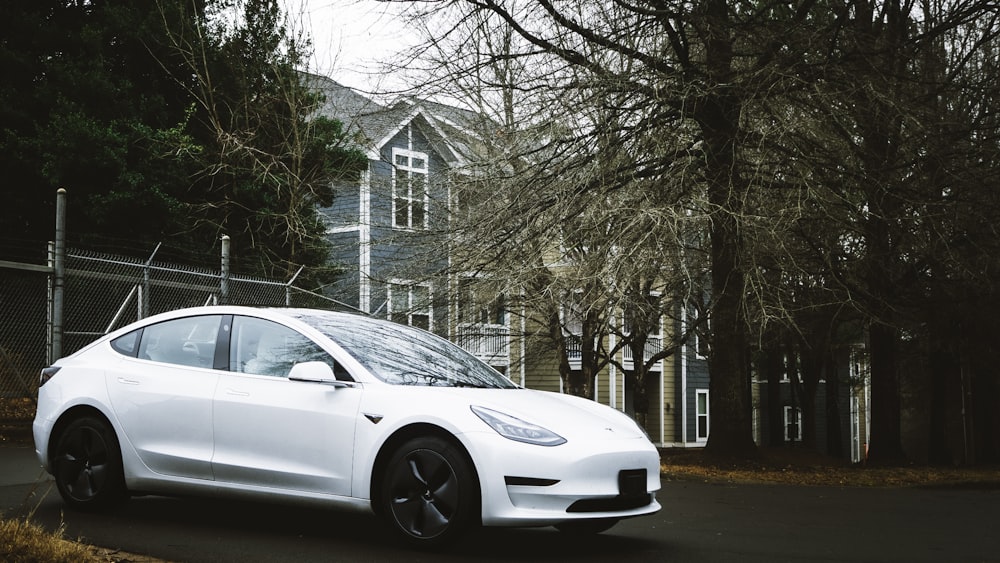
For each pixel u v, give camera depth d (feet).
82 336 51.88
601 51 49.55
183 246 67.92
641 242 42.78
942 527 26.43
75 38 69.00
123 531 20.66
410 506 19.13
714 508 29.94
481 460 18.48
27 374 51.88
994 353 75.66
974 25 60.59
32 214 66.08
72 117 62.64
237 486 20.93
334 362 20.72
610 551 20.30
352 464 19.75
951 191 58.29
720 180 47.96
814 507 31.32
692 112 47.55
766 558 20.01
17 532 16.55
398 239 65.05
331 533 21.20
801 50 48.01
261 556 18.47
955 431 98.07
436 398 19.53
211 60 72.84
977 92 56.59
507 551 19.85
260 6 74.95
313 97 75.05
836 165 51.98
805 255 59.00
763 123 47.65
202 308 22.93
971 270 60.90
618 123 49.32
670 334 87.76
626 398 125.70
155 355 22.81
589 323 70.18
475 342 72.79
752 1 54.29
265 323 21.97
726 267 53.57
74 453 22.95
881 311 63.41
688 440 128.88
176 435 21.70
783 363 112.47
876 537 23.93
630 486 19.57
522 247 49.67
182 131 69.51
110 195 62.80
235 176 69.21
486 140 63.36
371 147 73.72
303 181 68.80
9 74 67.67
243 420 20.95
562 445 18.75
